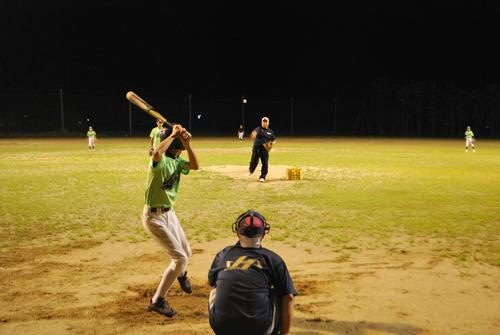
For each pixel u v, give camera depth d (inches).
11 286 257.4
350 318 219.0
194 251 329.4
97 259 308.8
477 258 313.6
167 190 227.5
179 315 223.3
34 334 201.9
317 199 535.5
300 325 211.0
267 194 569.3
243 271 146.8
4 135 2249.0
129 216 440.1
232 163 957.2
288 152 1299.2
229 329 144.6
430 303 237.3
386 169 858.8
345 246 341.7
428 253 325.4
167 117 2783.0
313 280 270.2
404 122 2913.4
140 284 262.2
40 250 327.9
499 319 219.6
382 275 279.4
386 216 443.8
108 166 890.1
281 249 333.7
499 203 513.7
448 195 567.2
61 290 252.2
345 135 2672.2
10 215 441.4
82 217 434.3
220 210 470.3
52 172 791.1
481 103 2753.4
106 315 221.6
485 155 1205.7
